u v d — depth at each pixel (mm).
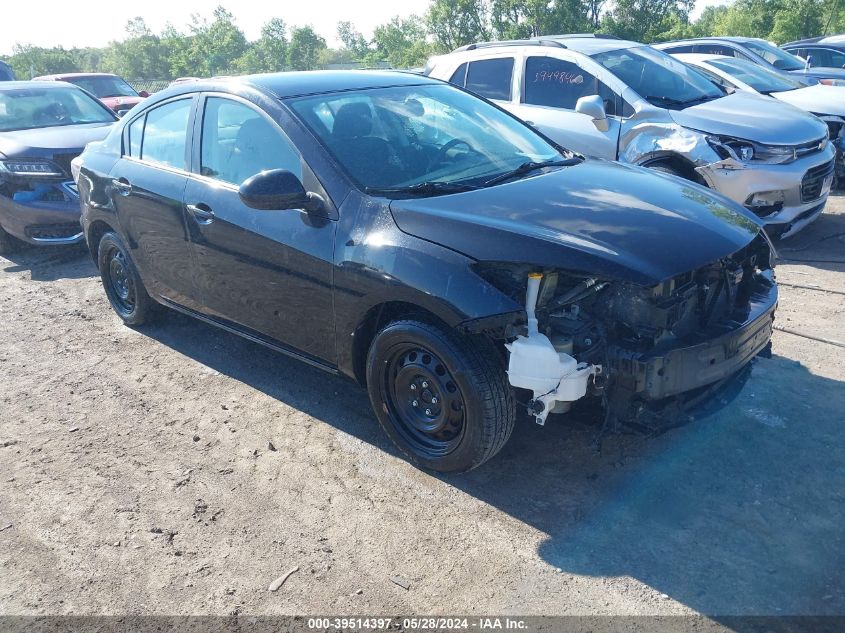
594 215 3338
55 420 4340
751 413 3900
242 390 4578
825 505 3166
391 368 3535
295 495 3477
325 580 2916
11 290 6957
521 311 3002
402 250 3287
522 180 3809
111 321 5914
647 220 3322
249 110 4121
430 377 3330
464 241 3182
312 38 76062
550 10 51875
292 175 3543
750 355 3426
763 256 3771
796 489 3279
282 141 3904
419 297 3189
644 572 2846
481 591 2803
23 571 3068
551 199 3512
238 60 73938
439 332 3207
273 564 3023
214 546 3156
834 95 8969
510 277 3123
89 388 4727
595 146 6836
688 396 3244
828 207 8297
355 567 2977
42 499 3557
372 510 3326
